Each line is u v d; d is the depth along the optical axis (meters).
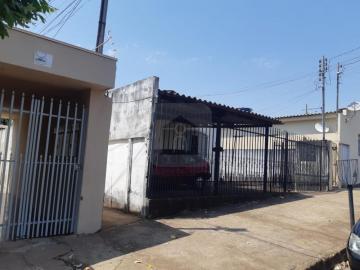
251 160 11.32
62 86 7.27
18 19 4.37
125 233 7.29
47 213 6.82
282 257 6.23
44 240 6.59
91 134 7.30
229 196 10.32
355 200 12.12
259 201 10.98
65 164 7.07
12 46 6.06
